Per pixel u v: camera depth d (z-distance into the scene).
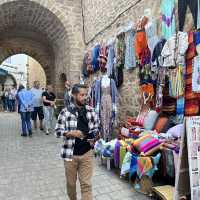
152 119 4.80
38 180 4.19
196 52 3.78
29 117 7.90
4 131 8.77
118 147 4.32
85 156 2.78
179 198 2.90
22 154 5.74
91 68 8.35
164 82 4.43
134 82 5.85
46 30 11.80
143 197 3.49
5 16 10.49
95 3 8.49
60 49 11.79
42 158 5.42
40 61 15.73
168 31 4.50
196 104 3.86
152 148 3.71
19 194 3.68
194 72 3.80
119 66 6.34
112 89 6.01
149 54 5.02
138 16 5.77
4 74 23.75
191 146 2.80
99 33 8.23
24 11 10.34
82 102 2.76
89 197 2.79
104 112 5.92
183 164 2.87
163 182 3.85
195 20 3.82
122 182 4.02
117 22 6.86
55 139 7.34
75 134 2.64
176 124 4.30
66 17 9.89
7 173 4.52
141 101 5.38
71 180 2.85
